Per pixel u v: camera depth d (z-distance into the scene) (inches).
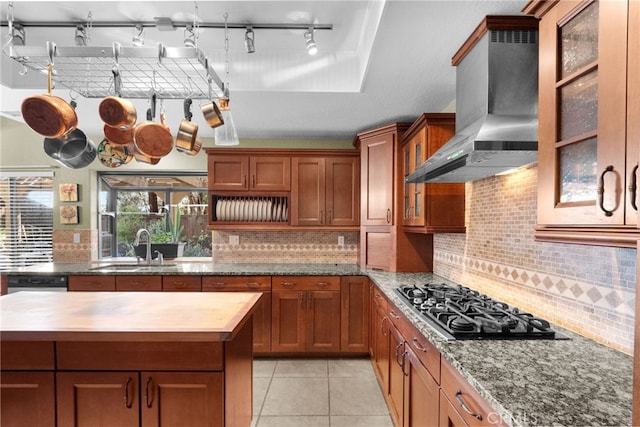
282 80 94.4
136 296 82.1
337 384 102.8
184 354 59.6
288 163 135.9
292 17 77.0
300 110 110.8
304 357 123.6
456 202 97.0
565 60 43.9
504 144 52.7
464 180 86.7
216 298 80.2
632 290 46.1
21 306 72.5
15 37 76.5
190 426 59.7
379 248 123.1
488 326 55.1
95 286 119.0
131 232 153.6
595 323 52.2
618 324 48.2
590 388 36.9
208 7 72.9
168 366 59.6
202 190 154.9
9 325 59.5
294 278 121.8
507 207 76.3
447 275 106.7
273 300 121.3
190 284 120.3
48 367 59.5
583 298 54.7
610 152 34.6
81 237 144.4
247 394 77.9
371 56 74.2
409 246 117.5
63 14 74.9
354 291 122.1
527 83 62.2
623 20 33.2
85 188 144.7
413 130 104.7
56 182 143.6
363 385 102.1
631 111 32.2
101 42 86.0
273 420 84.7
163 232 154.0
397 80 86.7
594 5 38.9
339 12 75.1
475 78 66.6
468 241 94.4
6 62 89.2
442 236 110.9
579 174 40.9
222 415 59.7
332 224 136.0
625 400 34.4
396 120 121.6
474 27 63.7
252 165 135.6
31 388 59.6
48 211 145.5
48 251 145.5
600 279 51.4
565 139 42.7
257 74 94.3
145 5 71.8
